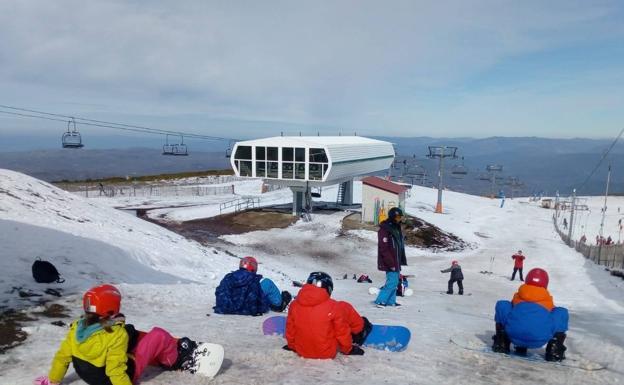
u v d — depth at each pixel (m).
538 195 112.38
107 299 4.16
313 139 48.47
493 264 32.66
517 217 64.00
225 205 53.91
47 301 7.99
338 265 30.16
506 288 24.11
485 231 47.75
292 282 18.09
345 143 50.12
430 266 31.33
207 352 4.89
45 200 17.70
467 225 49.53
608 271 27.23
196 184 81.75
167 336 4.79
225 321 7.96
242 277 8.98
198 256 18.80
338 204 54.81
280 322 7.02
